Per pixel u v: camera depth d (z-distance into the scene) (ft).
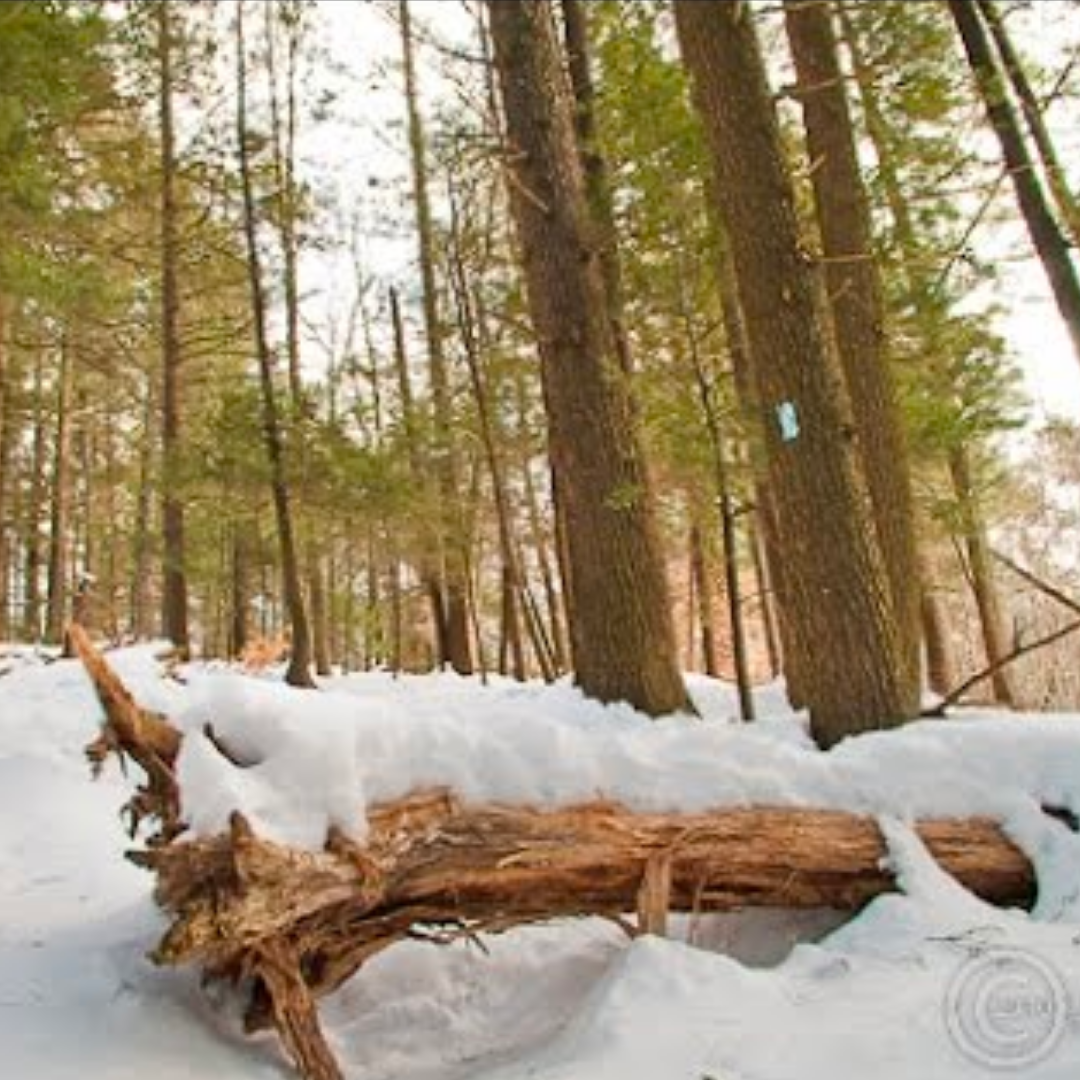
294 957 12.41
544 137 26.27
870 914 14.85
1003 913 14.93
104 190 43.01
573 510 25.70
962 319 35.60
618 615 25.18
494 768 14.26
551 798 14.35
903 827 15.71
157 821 18.10
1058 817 16.47
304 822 12.46
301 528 51.34
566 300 25.77
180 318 50.49
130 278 47.47
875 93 27.96
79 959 14.12
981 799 16.38
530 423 54.29
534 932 15.90
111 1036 12.30
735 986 12.80
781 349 21.01
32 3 25.88
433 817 13.58
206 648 86.12
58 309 35.53
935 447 37.86
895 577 26.78
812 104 28.78
